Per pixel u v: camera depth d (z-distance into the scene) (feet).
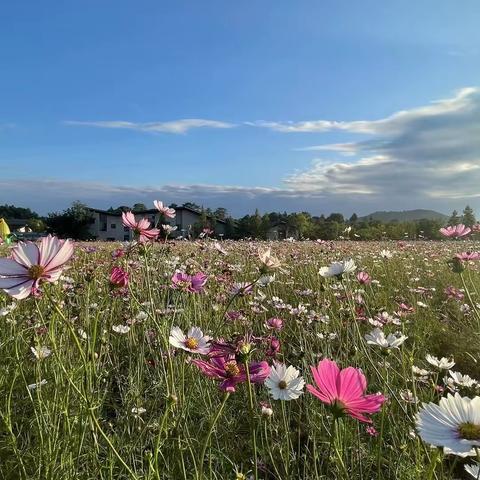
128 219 3.30
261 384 3.84
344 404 1.63
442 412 1.55
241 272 7.43
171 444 2.93
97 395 3.01
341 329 4.83
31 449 2.92
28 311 4.32
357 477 2.92
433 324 5.57
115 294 4.20
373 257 10.82
